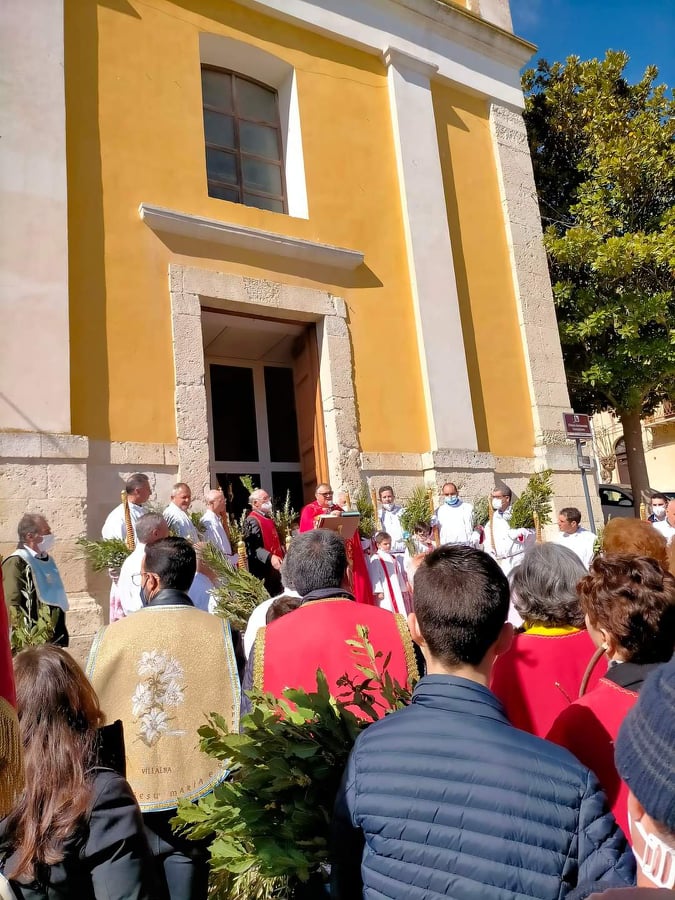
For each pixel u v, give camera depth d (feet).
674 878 3.06
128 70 27.04
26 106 23.99
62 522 21.80
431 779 4.67
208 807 5.97
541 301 37.11
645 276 45.98
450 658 5.31
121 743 6.40
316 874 5.97
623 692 6.02
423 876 4.46
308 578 9.01
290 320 29.99
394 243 32.86
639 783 3.17
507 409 34.71
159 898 5.66
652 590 6.28
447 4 36.94
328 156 31.83
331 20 33.06
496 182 37.96
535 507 27.96
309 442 30.89
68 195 24.67
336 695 7.82
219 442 32.12
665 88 52.01
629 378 47.34
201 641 9.47
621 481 88.99
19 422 21.77
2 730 4.19
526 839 4.41
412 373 31.81
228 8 30.37
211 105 30.76
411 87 34.88
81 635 21.12
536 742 4.83
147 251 25.99
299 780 5.80
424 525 26.84
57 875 5.40
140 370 24.85
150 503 22.52
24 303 22.62
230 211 28.37
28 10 24.70
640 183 47.14
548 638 7.95
